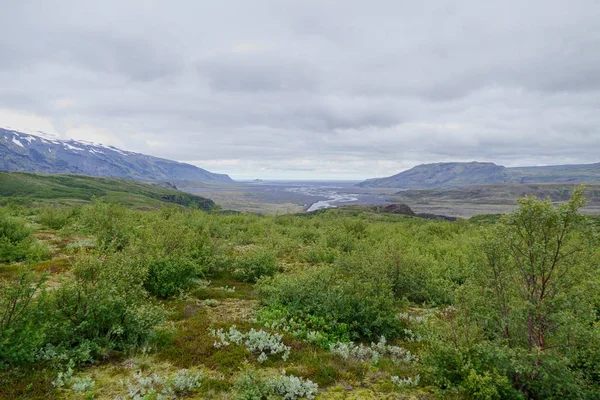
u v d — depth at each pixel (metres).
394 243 12.95
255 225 29.52
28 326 5.22
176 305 9.14
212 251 14.36
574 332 5.08
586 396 4.85
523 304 5.59
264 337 6.94
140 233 14.71
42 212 24.89
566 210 5.22
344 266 12.56
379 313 7.93
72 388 4.91
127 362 5.84
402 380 5.79
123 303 6.44
